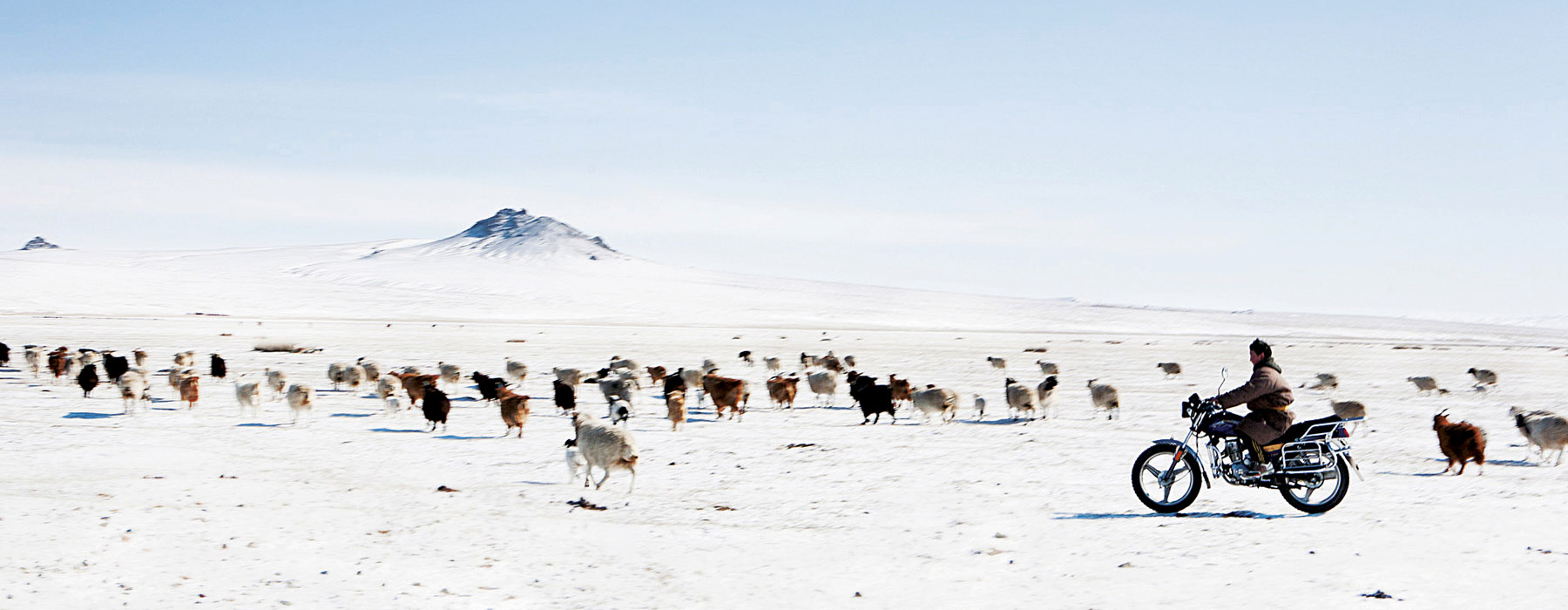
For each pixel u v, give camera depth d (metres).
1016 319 172.38
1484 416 24.80
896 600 7.39
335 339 67.06
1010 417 24.36
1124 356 62.16
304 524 10.17
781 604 7.30
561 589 7.73
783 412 25.69
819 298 197.25
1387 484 13.20
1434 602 7.02
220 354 49.59
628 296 175.50
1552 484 13.28
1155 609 6.99
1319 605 6.98
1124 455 16.62
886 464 15.60
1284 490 10.65
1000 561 8.58
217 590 7.56
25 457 15.39
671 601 7.39
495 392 26.88
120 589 7.52
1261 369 10.67
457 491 12.72
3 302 112.38
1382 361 60.00
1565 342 145.25
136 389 23.41
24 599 7.17
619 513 11.24
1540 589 7.32
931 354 62.91
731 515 11.12
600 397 29.81
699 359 54.16
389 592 7.58
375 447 17.53
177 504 11.30
